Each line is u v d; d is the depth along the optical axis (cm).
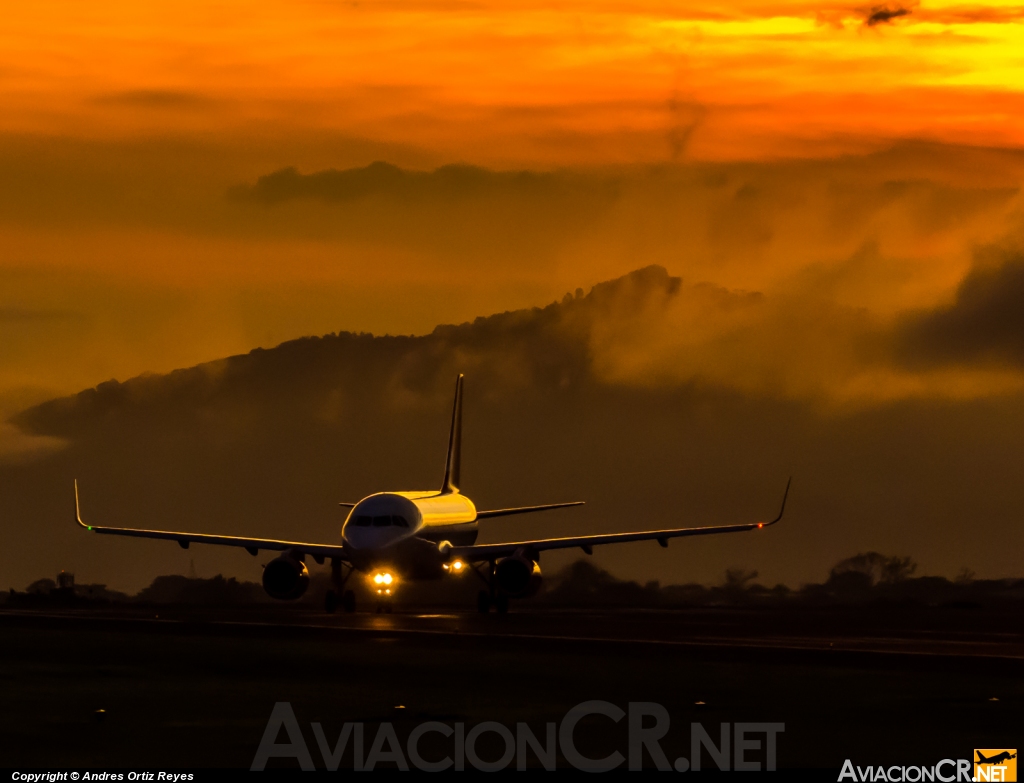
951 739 10456
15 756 9762
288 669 14888
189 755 9844
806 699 12506
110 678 14038
